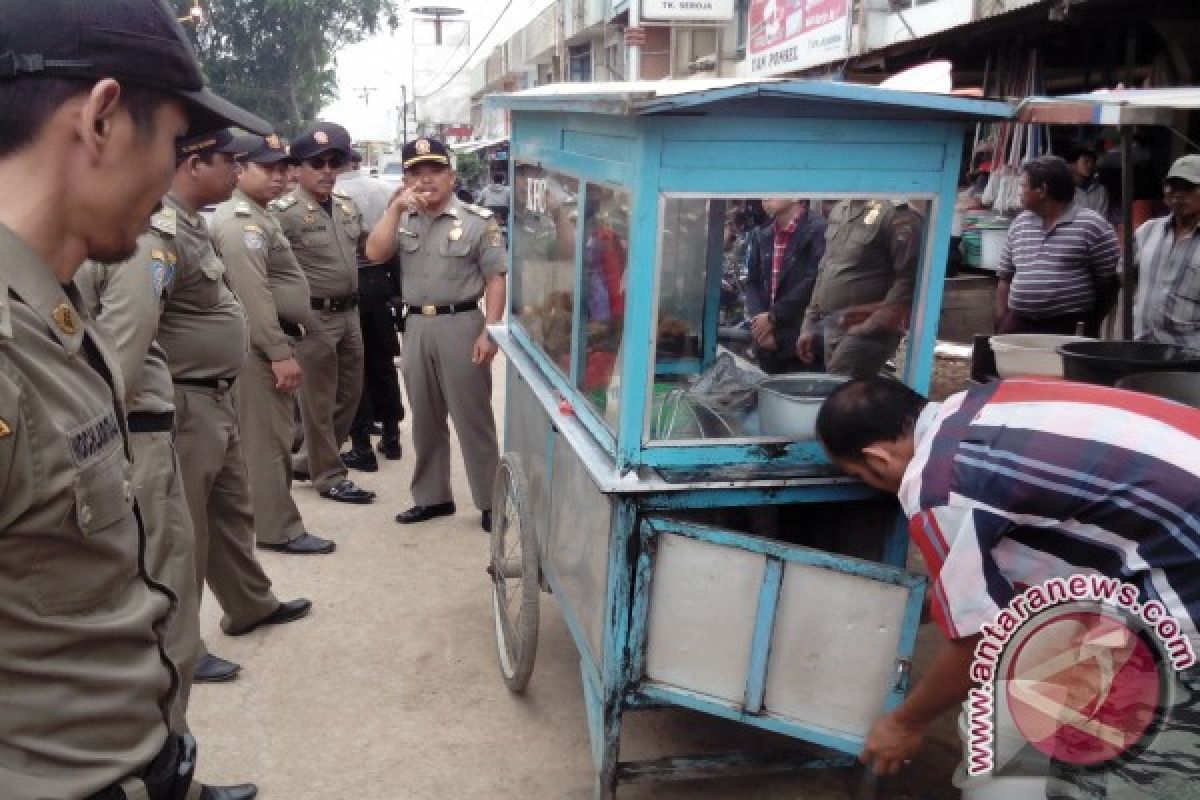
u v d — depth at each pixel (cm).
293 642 330
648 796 251
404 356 420
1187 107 279
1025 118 303
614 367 225
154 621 118
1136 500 161
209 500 310
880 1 793
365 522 437
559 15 2172
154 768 117
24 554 97
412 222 402
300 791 255
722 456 221
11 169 99
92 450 103
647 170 203
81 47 96
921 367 230
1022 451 166
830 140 211
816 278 241
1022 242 477
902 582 207
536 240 312
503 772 264
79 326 104
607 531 225
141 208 107
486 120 3172
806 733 219
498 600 315
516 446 331
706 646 221
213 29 3159
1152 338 411
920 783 256
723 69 1334
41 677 102
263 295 366
